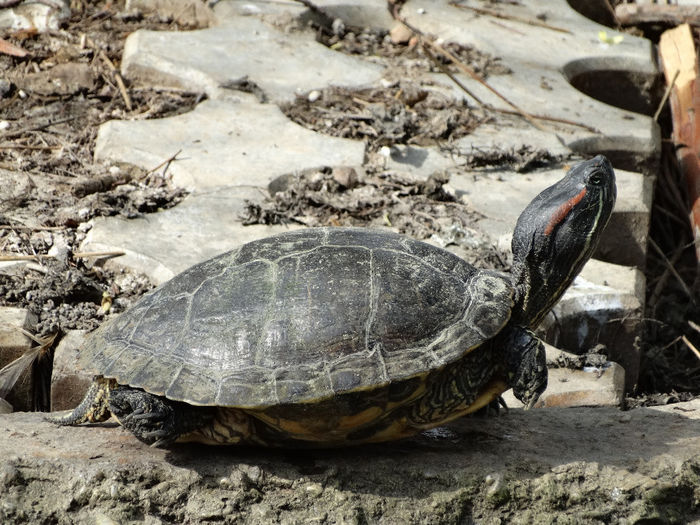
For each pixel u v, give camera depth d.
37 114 18.55
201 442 9.23
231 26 23.27
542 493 9.30
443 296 9.00
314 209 15.76
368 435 9.07
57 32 22.20
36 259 13.66
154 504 8.86
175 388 8.45
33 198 15.37
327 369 8.41
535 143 19.08
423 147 18.62
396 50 23.95
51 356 12.18
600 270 14.92
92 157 17.06
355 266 9.05
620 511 9.37
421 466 9.30
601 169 9.79
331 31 24.52
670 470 9.58
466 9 26.84
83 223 14.76
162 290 9.45
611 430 10.53
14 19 22.48
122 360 8.84
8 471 8.78
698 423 10.75
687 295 18.56
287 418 8.61
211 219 15.07
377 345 8.55
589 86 24.58
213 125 18.33
